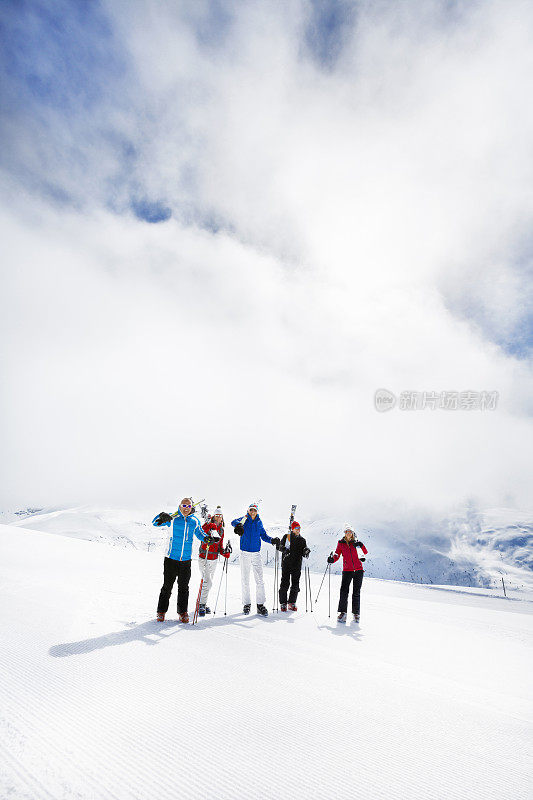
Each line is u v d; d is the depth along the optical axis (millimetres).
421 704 4070
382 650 5871
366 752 3123
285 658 5141
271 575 15203
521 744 3361
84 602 7219
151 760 2836
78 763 2738
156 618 6586
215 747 3059
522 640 7406
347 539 8086
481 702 4211
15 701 3512
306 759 2977
